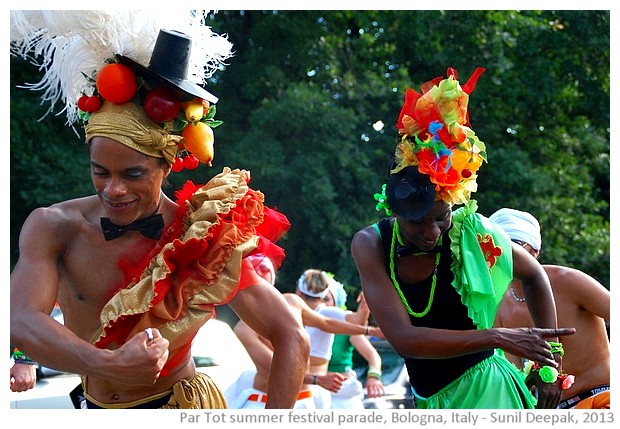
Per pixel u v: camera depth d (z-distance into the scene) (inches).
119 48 110.3
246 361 252.8
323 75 467.8
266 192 430.3
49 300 106.8
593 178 548.1
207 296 110.0
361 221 438.3
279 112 428.8
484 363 132.3
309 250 445.4
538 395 138.8
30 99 422.0
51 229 110.9
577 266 494.0
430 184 117.7
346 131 435.5
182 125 112.1
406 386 286.7
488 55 478.9
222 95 463.8
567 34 500.7
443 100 118.6
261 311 118.0
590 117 545.0
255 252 115.6
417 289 127.7
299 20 463.5
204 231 109.4
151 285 107.9
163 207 116.6
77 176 410.9
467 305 125.9
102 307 112.8
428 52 486.3
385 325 123.3
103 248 112.9
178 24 116.0
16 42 117.2
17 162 408.8
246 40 474.3
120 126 107.1
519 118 519.5
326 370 230.8
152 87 109.7
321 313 242.2
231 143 442.9
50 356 102.0
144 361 99.3
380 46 497.4
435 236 121.3
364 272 126.4
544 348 117.3
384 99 477.1
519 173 471.8
